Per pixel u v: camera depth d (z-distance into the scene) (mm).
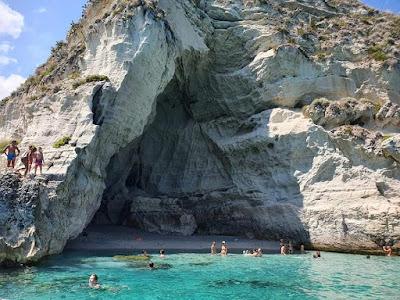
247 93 37406
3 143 29000
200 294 16422
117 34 30500
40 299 15055
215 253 26922
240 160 35938
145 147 41125
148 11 31406
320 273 20781
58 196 22516
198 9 37875
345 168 30672
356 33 39000
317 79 36000
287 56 36250
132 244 29406
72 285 17109
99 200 28422
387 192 29391
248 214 33969
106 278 18703
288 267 22391
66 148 24969
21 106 31297
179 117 41250
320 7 42781
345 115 33156
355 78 35938
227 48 39031
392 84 35156
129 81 29422
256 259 25016
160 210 35500
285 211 31656
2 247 19203
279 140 33438
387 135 31984
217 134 38344
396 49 36500
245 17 40000
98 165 27922
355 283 18578
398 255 26750
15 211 20125
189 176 38875
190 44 35031
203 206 36562
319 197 30547
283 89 35625
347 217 28812
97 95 27969
